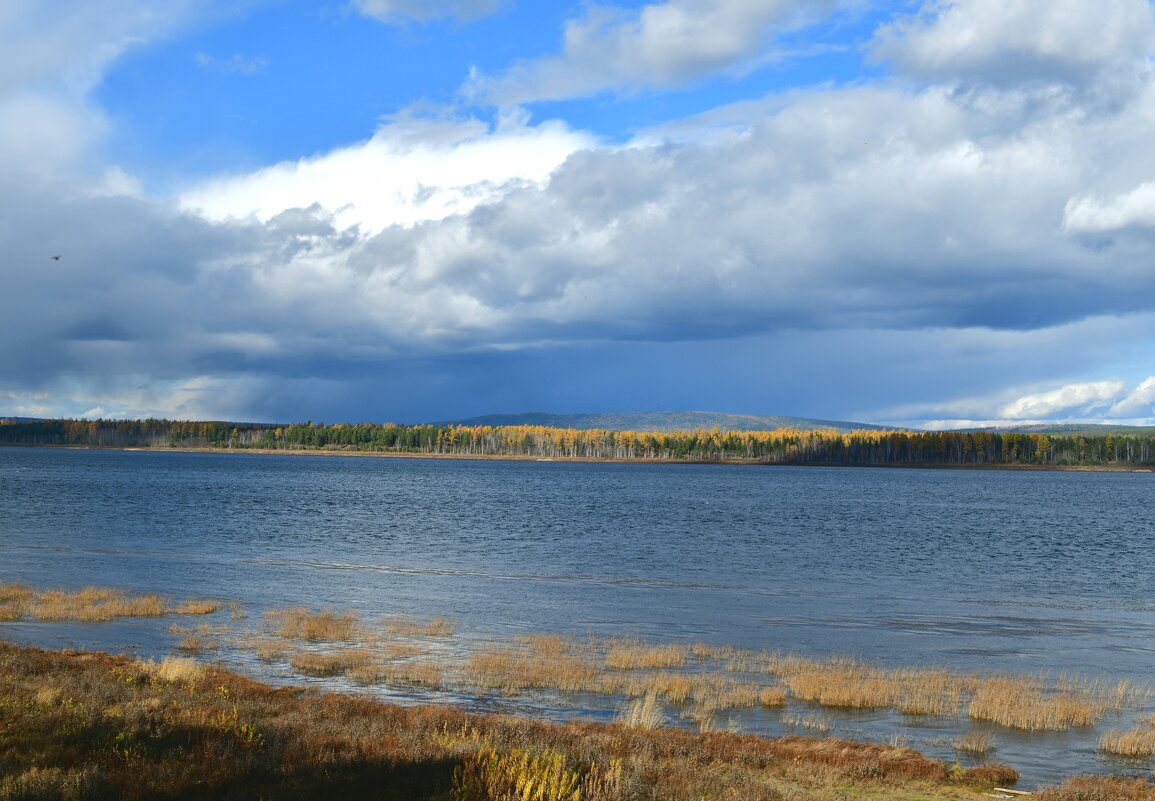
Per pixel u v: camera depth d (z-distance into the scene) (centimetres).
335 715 1944
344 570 5834
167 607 4084
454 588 5138
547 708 2580
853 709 2695
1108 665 3531
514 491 16938
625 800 1409
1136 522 11738
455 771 1401
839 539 8769
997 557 7544
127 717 1620
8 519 8675
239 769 1375
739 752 2005
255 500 12619
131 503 11231
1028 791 1975
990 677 3134
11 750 1392
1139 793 1850
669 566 6425
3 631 3475
